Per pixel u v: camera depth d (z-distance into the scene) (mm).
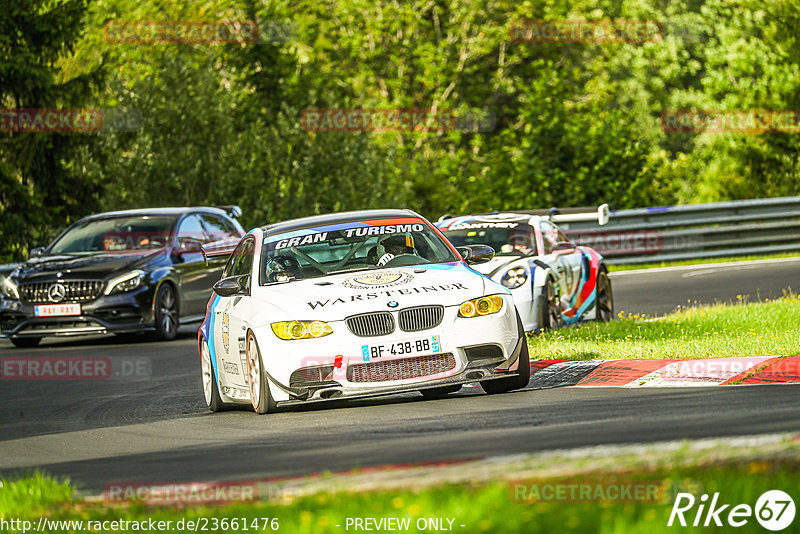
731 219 101688
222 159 110000
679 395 33125
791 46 150000
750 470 18703
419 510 17703
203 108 110062
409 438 28344
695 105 162750
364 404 36156
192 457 28672
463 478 20156
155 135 109125
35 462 30516
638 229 99438
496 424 29641
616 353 41750
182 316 67125
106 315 63188
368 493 19484
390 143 129000
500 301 35594
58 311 63219
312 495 19891
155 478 25875
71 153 107375
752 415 27938
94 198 108688
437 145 172750
